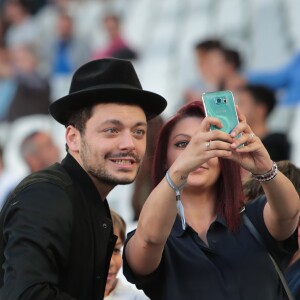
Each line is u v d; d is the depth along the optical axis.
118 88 5.87
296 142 15.70
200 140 5.75
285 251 6.48
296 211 6.28
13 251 5.51
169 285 6.26
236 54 17.62
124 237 7.70
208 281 6.25
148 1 21.56
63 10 22.08
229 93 5.94
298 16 18.52
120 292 7.62
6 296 5.38
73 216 5.82
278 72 17.39
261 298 6.23
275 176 6.07
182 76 19.11
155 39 20.58
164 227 5.94
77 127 6.03
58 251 5.63
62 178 5.95
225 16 19.77
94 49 21.23
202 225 6.58
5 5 22.38
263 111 14.59
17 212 5.68
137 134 5.99
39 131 15.69
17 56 21.31
